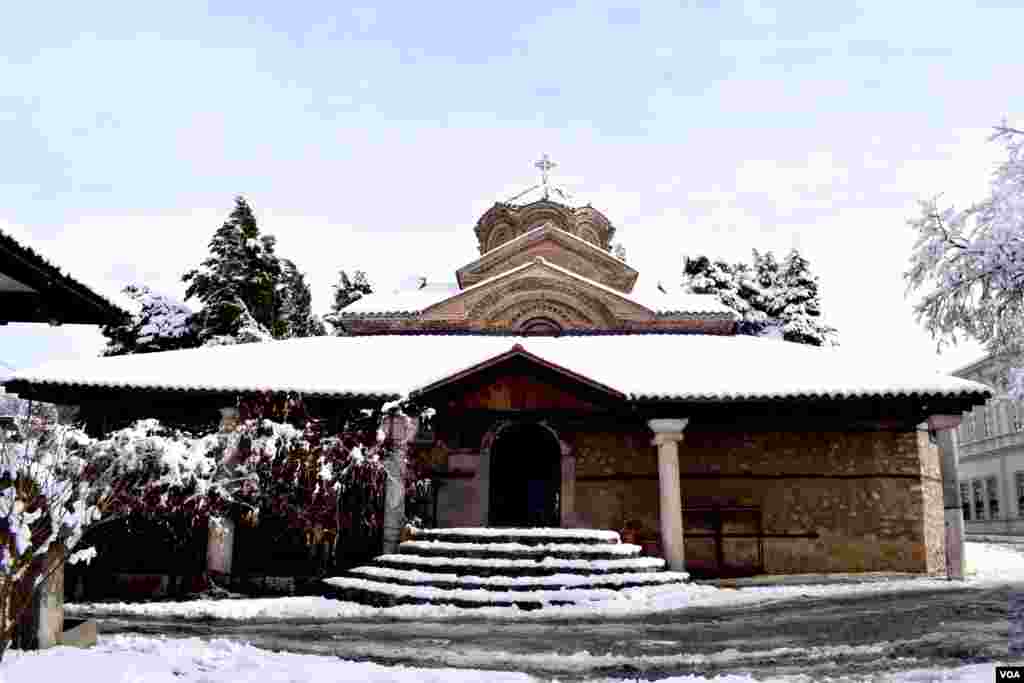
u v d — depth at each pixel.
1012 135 11.81
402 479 16.89
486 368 17.75
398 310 24.89
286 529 17.25
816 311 42.00
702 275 41.59
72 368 17.84
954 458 17.41
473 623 12.03
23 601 6.81
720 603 13.75
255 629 11.46
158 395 17.31
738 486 18.97
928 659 8.47
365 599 14.46
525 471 22.61
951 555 17.05
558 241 27.08
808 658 8.95
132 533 17.17
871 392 16.95
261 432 13.17
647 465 19.27
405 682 7.19
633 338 23.19
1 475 6.79
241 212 37.22
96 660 6.98
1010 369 11.85
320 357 20.19
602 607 13.31
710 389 17.34
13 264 7.71
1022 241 11.36
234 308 35.22
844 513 18.69
